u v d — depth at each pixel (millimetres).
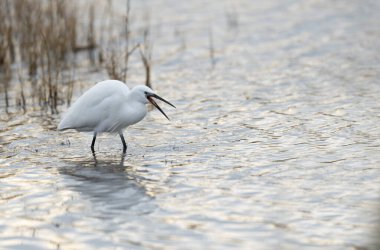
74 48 23375
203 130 14609
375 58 21203
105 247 8688
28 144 13867
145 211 9914
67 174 11852
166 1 31734
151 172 11820
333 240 8719
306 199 10195
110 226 9375
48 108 17047
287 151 12750
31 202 10453
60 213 9930
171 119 15672
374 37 24016
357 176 11148
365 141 13156
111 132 13414
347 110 15688
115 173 11844
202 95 17953
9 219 9734
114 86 13203
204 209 9922
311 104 16469
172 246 8648
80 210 10039
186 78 20016
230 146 13266
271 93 17844
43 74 17688
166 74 20547
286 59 21891
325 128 14266
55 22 22656
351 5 29734
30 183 11391
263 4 31031
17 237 9070
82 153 13203
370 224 9156
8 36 21641
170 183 11172
